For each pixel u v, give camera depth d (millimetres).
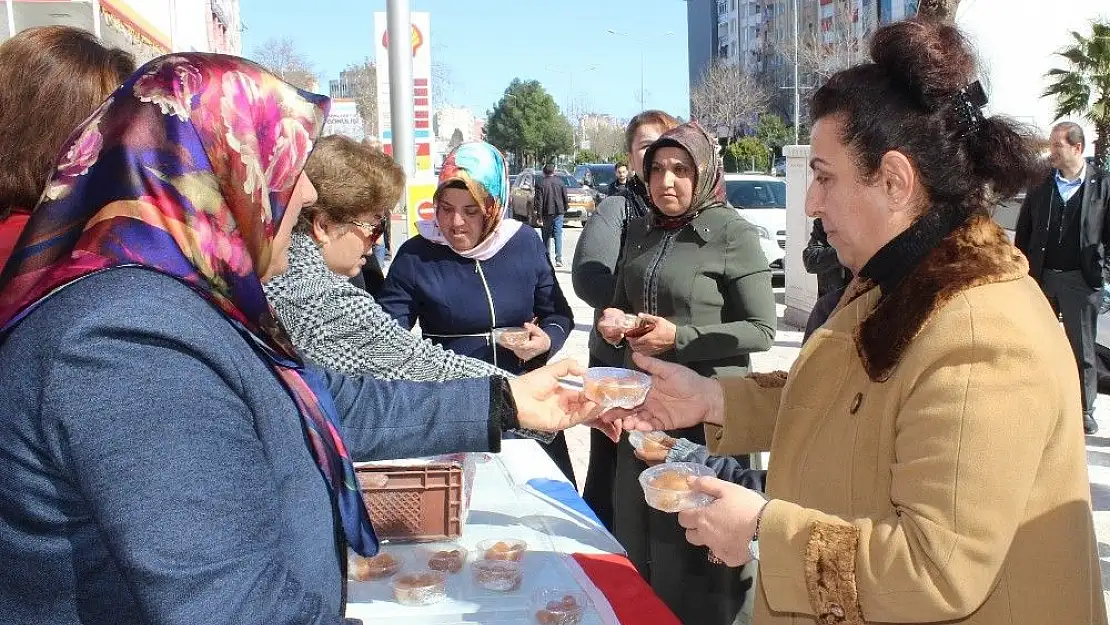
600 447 3436
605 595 1755
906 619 1253
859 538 1290
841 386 1478
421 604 1697
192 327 1029
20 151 1333
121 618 1055
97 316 974
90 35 1444
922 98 1372
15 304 1020
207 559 972
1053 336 1286
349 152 2324
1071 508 1291
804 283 8836
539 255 3467
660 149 3043
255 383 1122
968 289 1295
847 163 1418
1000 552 1209
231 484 1017
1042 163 1405
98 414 950
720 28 83000
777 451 1562
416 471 1953
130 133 1082
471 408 1766
